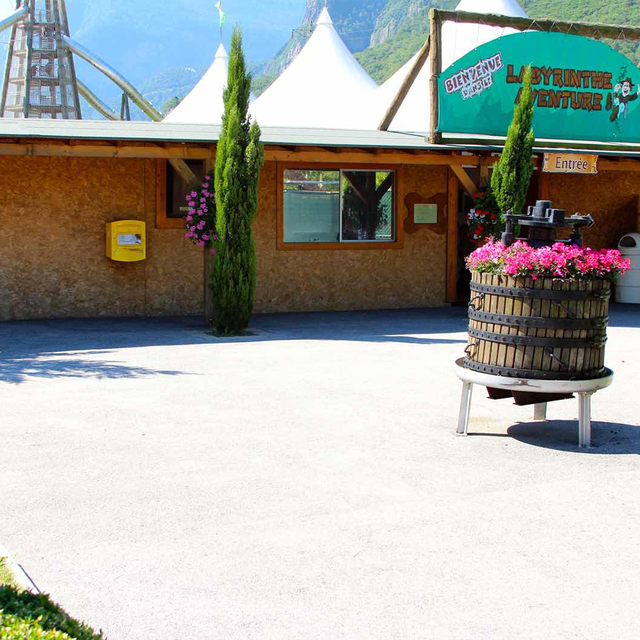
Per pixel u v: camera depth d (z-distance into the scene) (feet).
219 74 90.89
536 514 14.98
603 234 54.75
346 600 11.71
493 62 44.27
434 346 33.73
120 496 15.69
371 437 19.88
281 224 46.98
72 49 214.90
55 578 12.28
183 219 45.09
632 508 15.31
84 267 43.57
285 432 20.22
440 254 50.60
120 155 38.50
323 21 81.00
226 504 15.33
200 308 45.78
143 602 11.58
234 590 11.97
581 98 46.42
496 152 45.37
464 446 19.22
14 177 42.06
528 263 18.97
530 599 11.80
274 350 32.50
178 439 19.49
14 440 19.27
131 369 28.14
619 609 11.53
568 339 19.13
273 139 41.22
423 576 12.47
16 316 42.57
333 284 48.37
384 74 277.64
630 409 23.06
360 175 48.49
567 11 198.08
